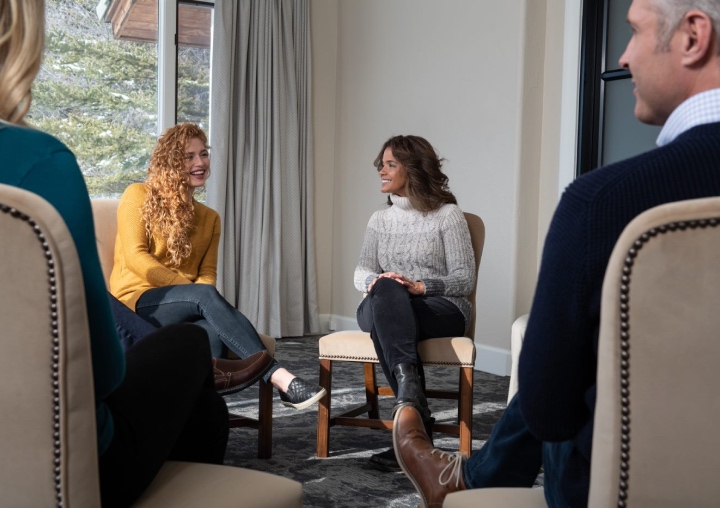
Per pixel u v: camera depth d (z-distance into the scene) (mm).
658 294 814
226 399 3697
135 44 5348
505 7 4535
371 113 5621
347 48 5863
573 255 889
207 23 5559
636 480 855
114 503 1062
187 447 1382
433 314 2760
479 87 4730
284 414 3441
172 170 3104
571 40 4277
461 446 2693
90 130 5254
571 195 908
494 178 4641
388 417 3357
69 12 5156
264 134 5543
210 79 5594
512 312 4508
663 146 901
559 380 939
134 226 3070
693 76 957
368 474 2613
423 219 3010
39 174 929
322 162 5969
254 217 5562
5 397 863
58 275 852
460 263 2920
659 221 806
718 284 799
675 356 821
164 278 3010
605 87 4168
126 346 2697
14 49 998
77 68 5191
